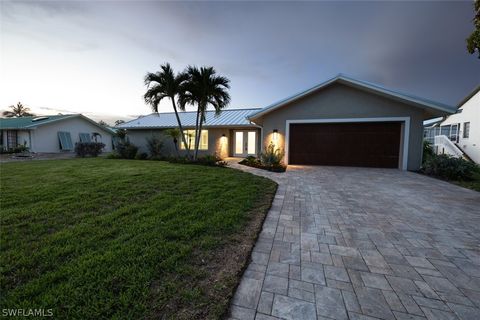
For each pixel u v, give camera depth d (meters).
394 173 8.10
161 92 10.43
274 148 10.20
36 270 1.98
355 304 1.66
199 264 2.13
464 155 14.67
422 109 8.72
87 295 1.65
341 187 5.79
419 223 3.35
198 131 11.58
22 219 3.16
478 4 4.79
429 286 1.88
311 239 2.79
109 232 2.73
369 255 2.40
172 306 1.58
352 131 9.88
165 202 4.03
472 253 2.46
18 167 8.71
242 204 4.04
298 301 1.68
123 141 14.76
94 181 5.77
